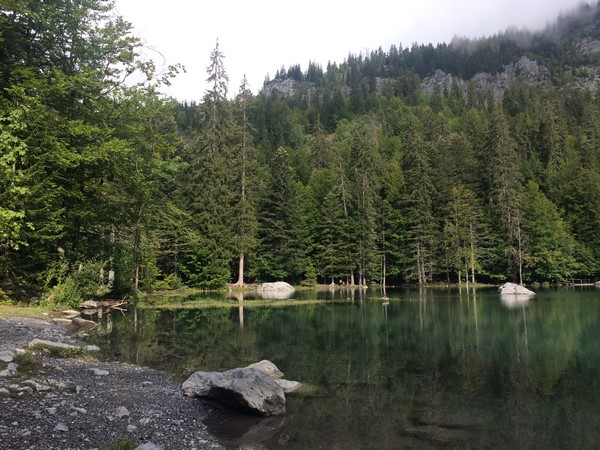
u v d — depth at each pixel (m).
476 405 8.30
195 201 43.97
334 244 52.78
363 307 27.16
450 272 56.28
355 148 59.25
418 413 7.84
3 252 17.20
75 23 18.33
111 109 18.62
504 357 12.61
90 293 24.64
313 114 117.19
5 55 16.83
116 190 20.12
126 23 19.73
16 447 4.82
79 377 8.71
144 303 28.39
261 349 13.68
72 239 20.38
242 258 47.06
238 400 7.68
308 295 38.69
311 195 61.22
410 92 145.75
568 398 8.74
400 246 55.94
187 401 8.01
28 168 15.49
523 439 6.68
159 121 28.16
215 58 48.94
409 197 53.62
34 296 20.08
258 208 53.62
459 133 82.06
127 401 7.48
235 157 49.81
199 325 18.94
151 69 20.09
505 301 30.52
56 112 17.14
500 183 53.16
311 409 8.02
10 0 14.93
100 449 5.14
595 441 6.59
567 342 14.91
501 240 53.12
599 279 55.06
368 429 7.03
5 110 14.73
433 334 16.66
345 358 12.45
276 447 6.23
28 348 10.05
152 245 30.80
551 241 52.59
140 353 12.63
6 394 6.52
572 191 57.59
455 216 53.69
